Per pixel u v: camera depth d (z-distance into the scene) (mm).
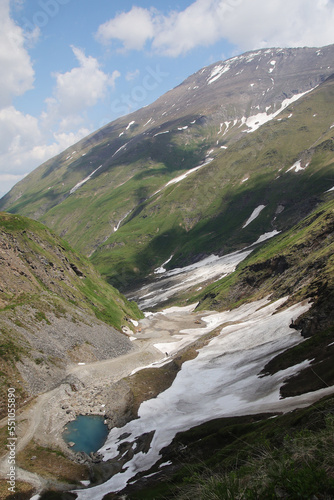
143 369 77500
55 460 43281
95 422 55688
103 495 32562
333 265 73812
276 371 47438
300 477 8945
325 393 28219
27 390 61438
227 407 43812
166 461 35625
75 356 79562
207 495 10367
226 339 78750
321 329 54344
